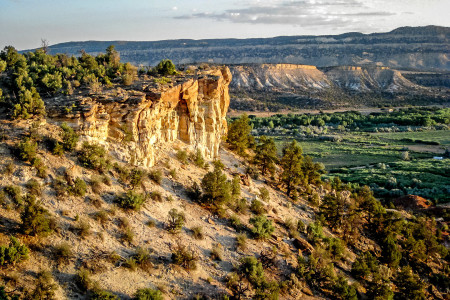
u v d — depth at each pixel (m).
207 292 25.31
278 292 27.44
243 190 43.16
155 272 25.09
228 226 34.03
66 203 26.25
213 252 29.38
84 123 31.58
